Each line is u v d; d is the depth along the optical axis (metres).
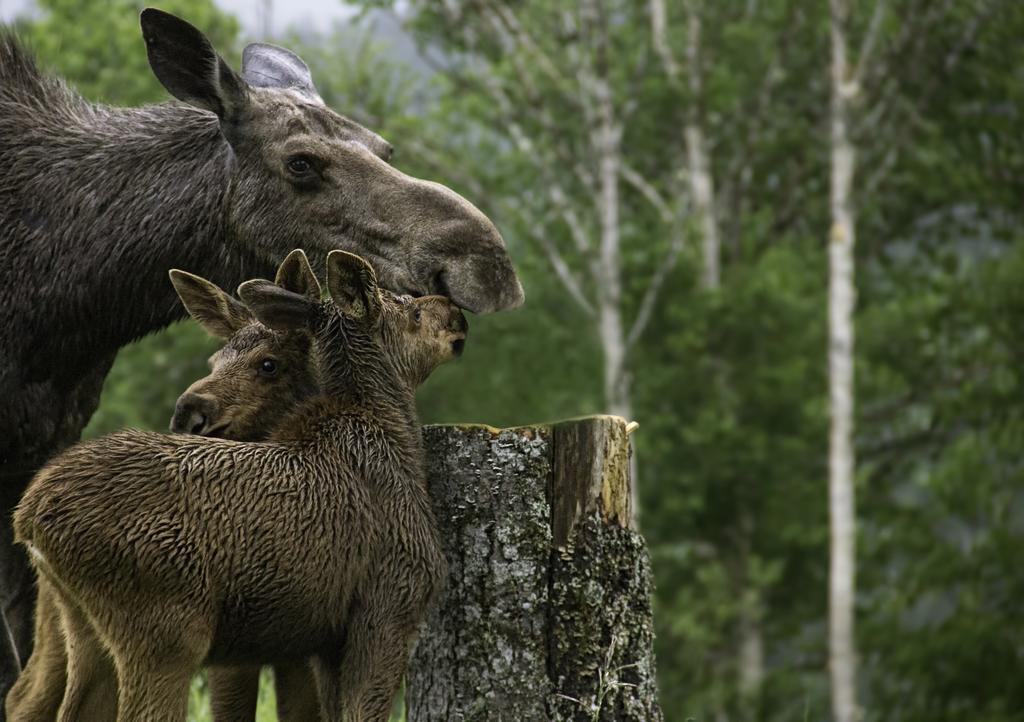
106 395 83.69
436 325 21.17
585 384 97.69
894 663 94.94
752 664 103.44
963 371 107.44
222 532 18.06
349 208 22.59
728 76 109.50
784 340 104.06
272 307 19.77
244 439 20.56
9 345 22.62
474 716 19.94
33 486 17.98
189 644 17.78
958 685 93.75
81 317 23.03
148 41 23.08
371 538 19.09
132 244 23.12
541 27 102.88
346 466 19.25
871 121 100.31
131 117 24.23
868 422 110.25
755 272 107.06
